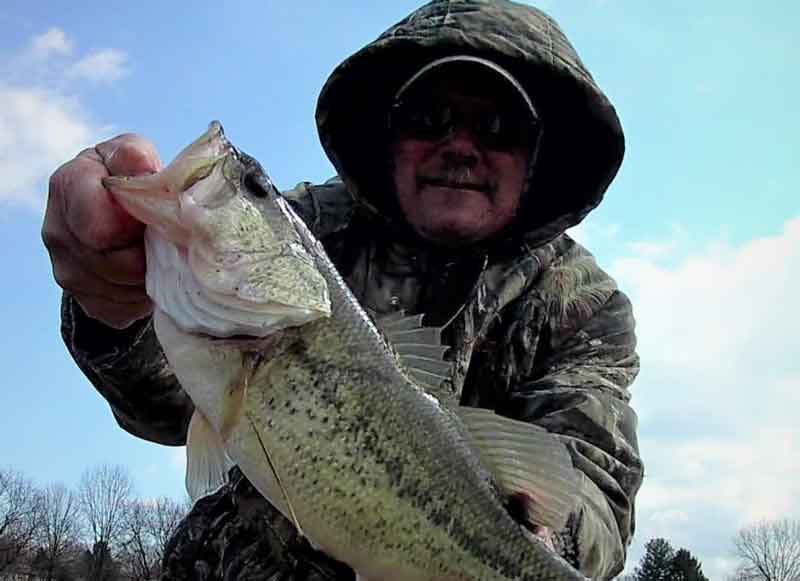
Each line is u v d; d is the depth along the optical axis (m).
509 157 0.86
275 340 0.56
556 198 0.93
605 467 0.76
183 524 0.81
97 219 0.53
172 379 0.69
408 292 0.83
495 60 0.89
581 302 0.88
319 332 0.58
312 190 0.91
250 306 0.56
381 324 0.63
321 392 0.57
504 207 0.86
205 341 0.55
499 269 0.86
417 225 0.84
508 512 0.61
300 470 0.56
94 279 0.56
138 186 0.54
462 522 0.59
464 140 0.85
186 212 0.55
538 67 0.90
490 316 0.83
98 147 0.56
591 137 0.94
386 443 0.57
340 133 0.90
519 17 0.91
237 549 0.76
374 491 0.57
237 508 0.77
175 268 0.55
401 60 0.90
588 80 0.91
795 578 12.51
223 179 0.57
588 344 0.87
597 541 0.67
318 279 0.58
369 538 0.57
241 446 0.56
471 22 0.89
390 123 0.86
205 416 0.56
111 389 0.68
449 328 0.81
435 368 0.62
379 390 0.58
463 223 0.84
